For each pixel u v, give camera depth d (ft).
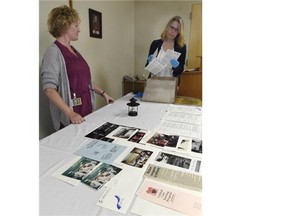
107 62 9.70
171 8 11.43
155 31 12.00
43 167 2.56
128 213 1.88
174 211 1.91
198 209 1.94
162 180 2.35
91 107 5.67
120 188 2.20
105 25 9.21
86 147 3.13
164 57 6.90
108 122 4.30
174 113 4.99
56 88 4.71
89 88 5.57
